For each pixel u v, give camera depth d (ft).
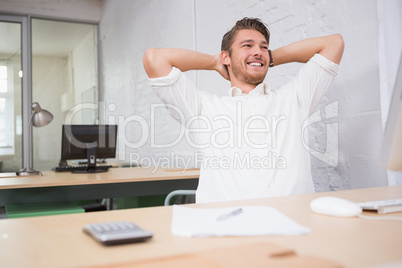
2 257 1.72
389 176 5.16
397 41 4.99
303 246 1.83
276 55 5.55
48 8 17.13
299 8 7.07
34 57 17.01
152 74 5.14
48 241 1.99
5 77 16.56
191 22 10.73
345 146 6.15
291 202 3.11
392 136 2.31
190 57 5.37
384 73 5.19
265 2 7.94
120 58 16.12
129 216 2.65
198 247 1.86
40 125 9.37
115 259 1.67
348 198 3.26
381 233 2.06
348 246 1.81
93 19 18.10
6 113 16.47
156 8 12.90
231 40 5.52
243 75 5.43
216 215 2.50
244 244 1.90
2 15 16.58
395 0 4.97
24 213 6.70
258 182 4.81
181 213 2.62
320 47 5.31
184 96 5.17
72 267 1.57
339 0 6.22
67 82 17.57
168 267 1.46
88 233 2.13
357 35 5.90
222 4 9.34
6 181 7.65
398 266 1.55
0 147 16.31
